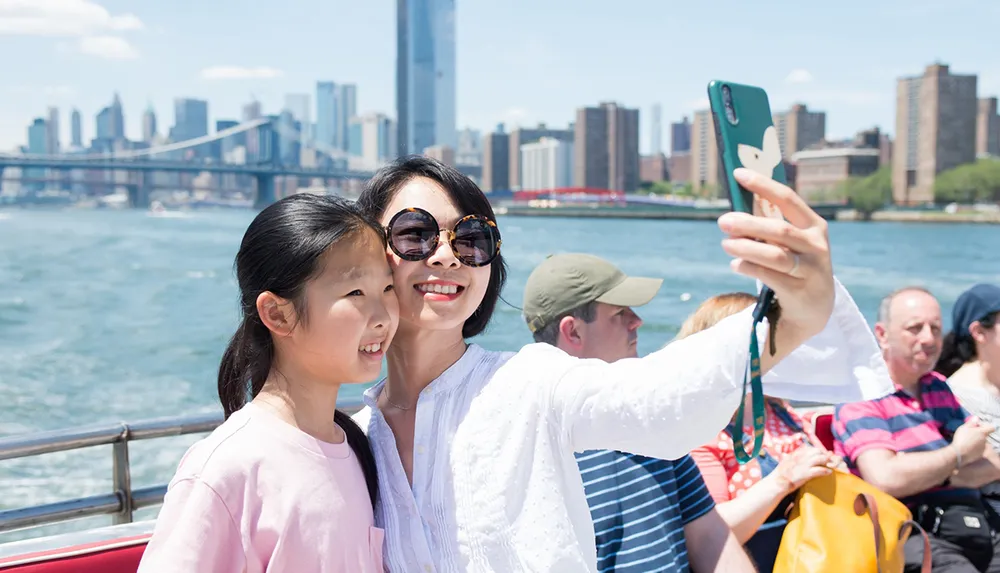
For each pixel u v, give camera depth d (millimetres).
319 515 1310
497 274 1604
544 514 1320
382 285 1379
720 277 29531
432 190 1456
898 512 2145
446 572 1368
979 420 3008
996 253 44219
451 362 1502
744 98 1161
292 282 1328
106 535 1854
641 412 1229
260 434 1325
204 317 20031
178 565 1224
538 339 2602
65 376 12375
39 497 5840
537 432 1345
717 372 1177
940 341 2904
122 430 2090
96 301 23016
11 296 23938
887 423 2865
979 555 2668
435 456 1409
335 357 1348
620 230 67625
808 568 2023
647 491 1869
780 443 2492
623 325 2525
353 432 1497
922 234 63750
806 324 1121
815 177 103750
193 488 1267
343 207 1382
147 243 48062
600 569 1800
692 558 2004
